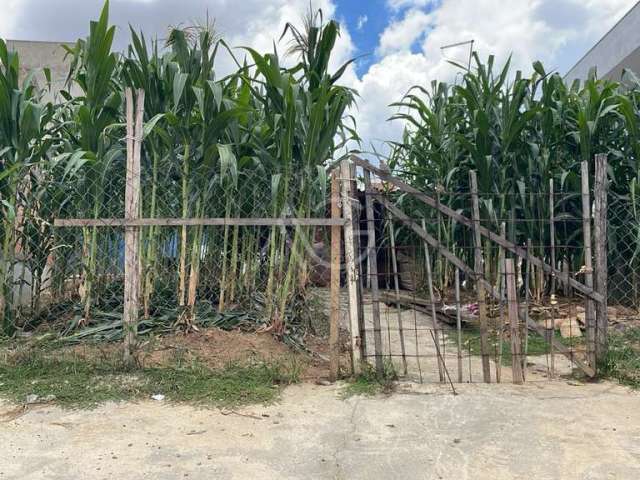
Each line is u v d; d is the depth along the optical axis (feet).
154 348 14.16
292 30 14.88
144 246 15.83
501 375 13.93
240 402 11.57
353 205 13.19
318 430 10.33
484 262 21.17
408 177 24.94
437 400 11.80
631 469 8.73
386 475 8.68
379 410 11.26
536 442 9.77
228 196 15.89
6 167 15.55
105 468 8.77
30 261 17.06
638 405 11.51
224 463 9.00
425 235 13.12
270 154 15.70
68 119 18.06
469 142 20.49
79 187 16.30
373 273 13.15
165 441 9.79
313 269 17.33
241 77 14.99
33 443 9.64
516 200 20.54
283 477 8.59
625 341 16.20
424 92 23.59
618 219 19.48
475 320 19.76
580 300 21.17
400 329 13.50
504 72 20.49
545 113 19.80
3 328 15.71
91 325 16.05
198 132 15.62
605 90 18.97
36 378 12.64
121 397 11.71
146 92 14.89
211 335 14.94
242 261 16.89
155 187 15.55
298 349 14.90
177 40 15.06
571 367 14.65
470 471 8.78
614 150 19.92
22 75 28.96
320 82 14.49
